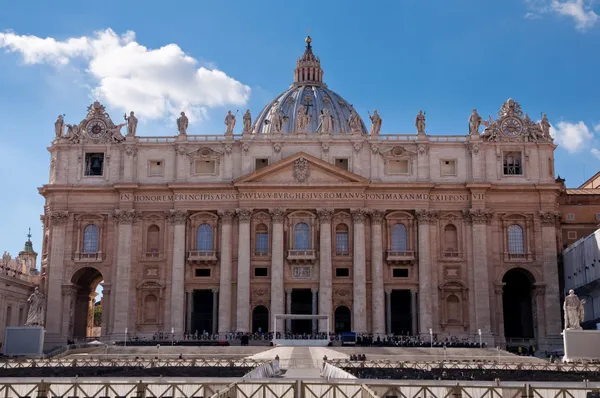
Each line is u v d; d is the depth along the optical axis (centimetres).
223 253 9869
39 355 7869
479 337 9556
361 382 3344
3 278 9231
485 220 9912
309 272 9869
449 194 10031
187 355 7475
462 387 3164
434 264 9869
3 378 3578
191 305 9906
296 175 9938
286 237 9912
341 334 9125
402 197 9962
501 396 3153
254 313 10012
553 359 6906
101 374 4153
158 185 10056
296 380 3316
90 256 10044
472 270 9825
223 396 2862
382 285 9769
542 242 9925
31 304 8444
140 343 9019
